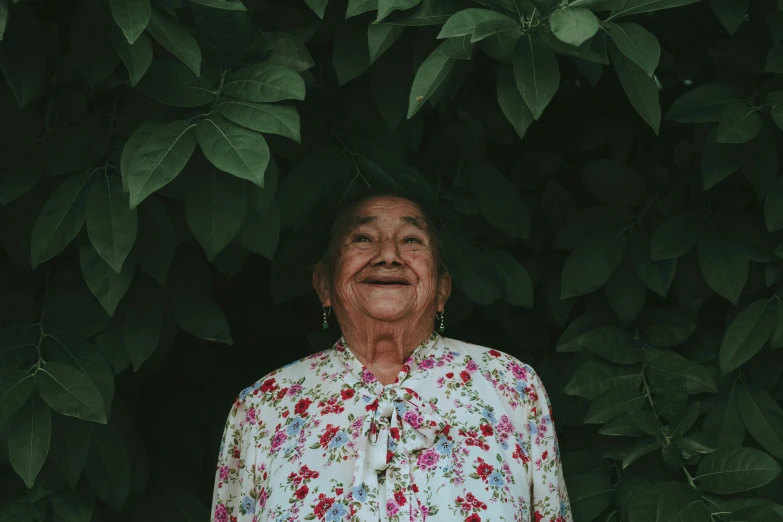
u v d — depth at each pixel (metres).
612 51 1.68
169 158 1.52
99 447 1.95
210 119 1.60
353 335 1.94
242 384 2.46
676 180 2.33
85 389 1.78
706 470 2.03
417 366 1.93
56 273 2.03
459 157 2.30
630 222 2.27
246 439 1.93
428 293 1.94
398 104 1.99
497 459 1.81
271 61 1.81
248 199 1.73
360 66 1.91
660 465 2.20
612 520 2.17
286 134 1.56
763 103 1.95
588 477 2.20
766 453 2.10
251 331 2.56
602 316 2.32
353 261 1.93
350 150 2.12
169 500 2.18
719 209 2.21
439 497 1.74
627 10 1.58
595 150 2.60
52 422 1.89
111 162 1.76
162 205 1.85
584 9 1.43
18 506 1.93
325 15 1.94
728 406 2.18
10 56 1.63
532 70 1.55
